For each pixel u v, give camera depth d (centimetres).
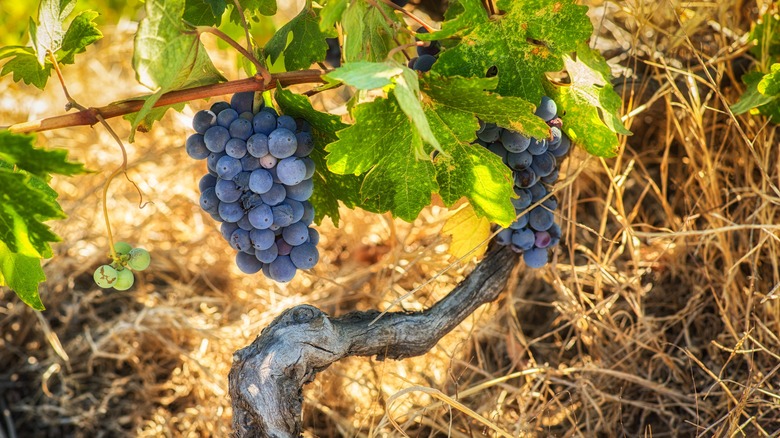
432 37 73
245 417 78
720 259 106
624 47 107
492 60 76
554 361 106
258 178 71
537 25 75
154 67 69
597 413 100
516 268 103
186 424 109
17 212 70
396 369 108
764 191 99
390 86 72
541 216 83
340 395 107
